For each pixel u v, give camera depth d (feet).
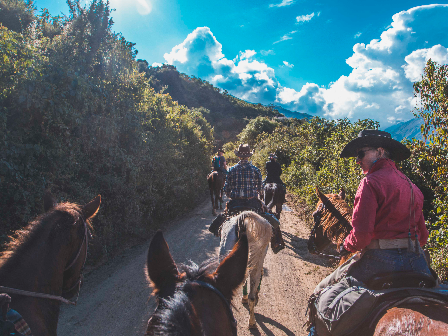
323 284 8.00
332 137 35.14
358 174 23.25
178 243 23.88
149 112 30.58
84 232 7.60
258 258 12.55
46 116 16.85
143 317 13.75
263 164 60.44
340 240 9.77
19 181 15.14
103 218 21.31
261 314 14.60
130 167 23.71
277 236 15.30
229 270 6.04
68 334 12.42
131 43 26.43
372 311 5.77
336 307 6.29
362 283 6.55
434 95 17.47
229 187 14.92
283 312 14.88
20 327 5.28
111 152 22.13
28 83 16.39
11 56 17.54
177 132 39.29
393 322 5.04
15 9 29.17
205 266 5.88
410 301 5.52
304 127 50.72
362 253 6.88
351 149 7.55
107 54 24.84
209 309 5.08
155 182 29.48
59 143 17.60
